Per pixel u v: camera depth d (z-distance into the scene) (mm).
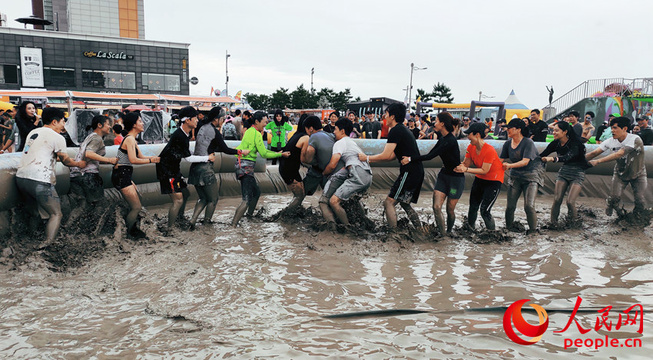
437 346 2783
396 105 5332
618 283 3998
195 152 5859
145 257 4570
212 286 3803
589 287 3887
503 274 4266
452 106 30859
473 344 2816
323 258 4730
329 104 65500
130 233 5301
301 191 6473
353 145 5648
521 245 5328
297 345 2771
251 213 6668
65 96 29062
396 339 2877
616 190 6734
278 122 9164
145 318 3166
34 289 3686
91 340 2828
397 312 3301
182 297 3553
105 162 5148
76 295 3584
